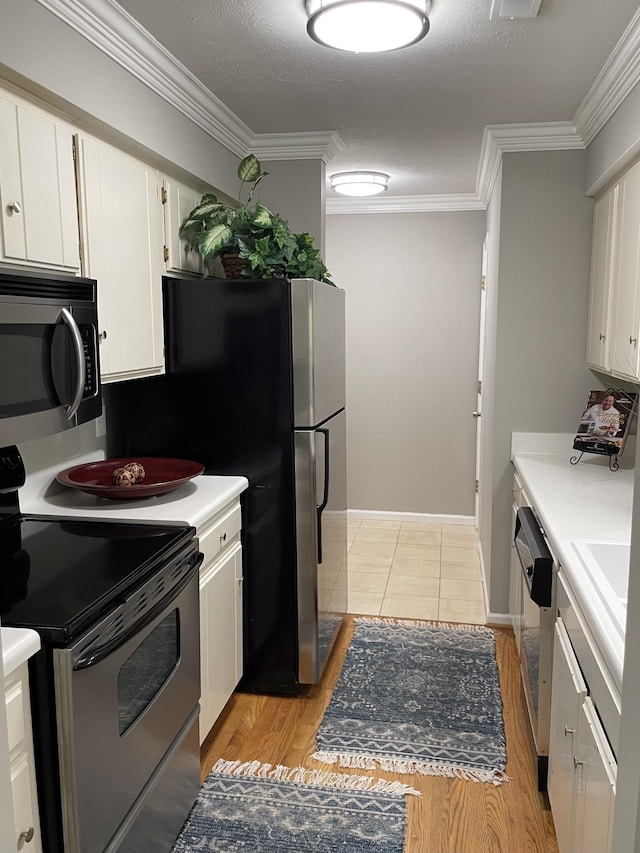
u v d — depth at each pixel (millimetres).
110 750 1532
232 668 2621
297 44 2242
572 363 3354
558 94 2721
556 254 3299
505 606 3510
